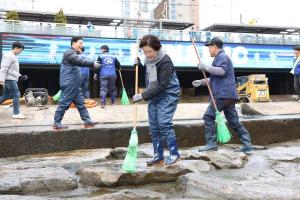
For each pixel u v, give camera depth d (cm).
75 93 691
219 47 605
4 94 810
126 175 434
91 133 696
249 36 2272
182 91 2595
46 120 796
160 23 2473
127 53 2028
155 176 446
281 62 2336
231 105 618
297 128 862
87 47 1958
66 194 405
